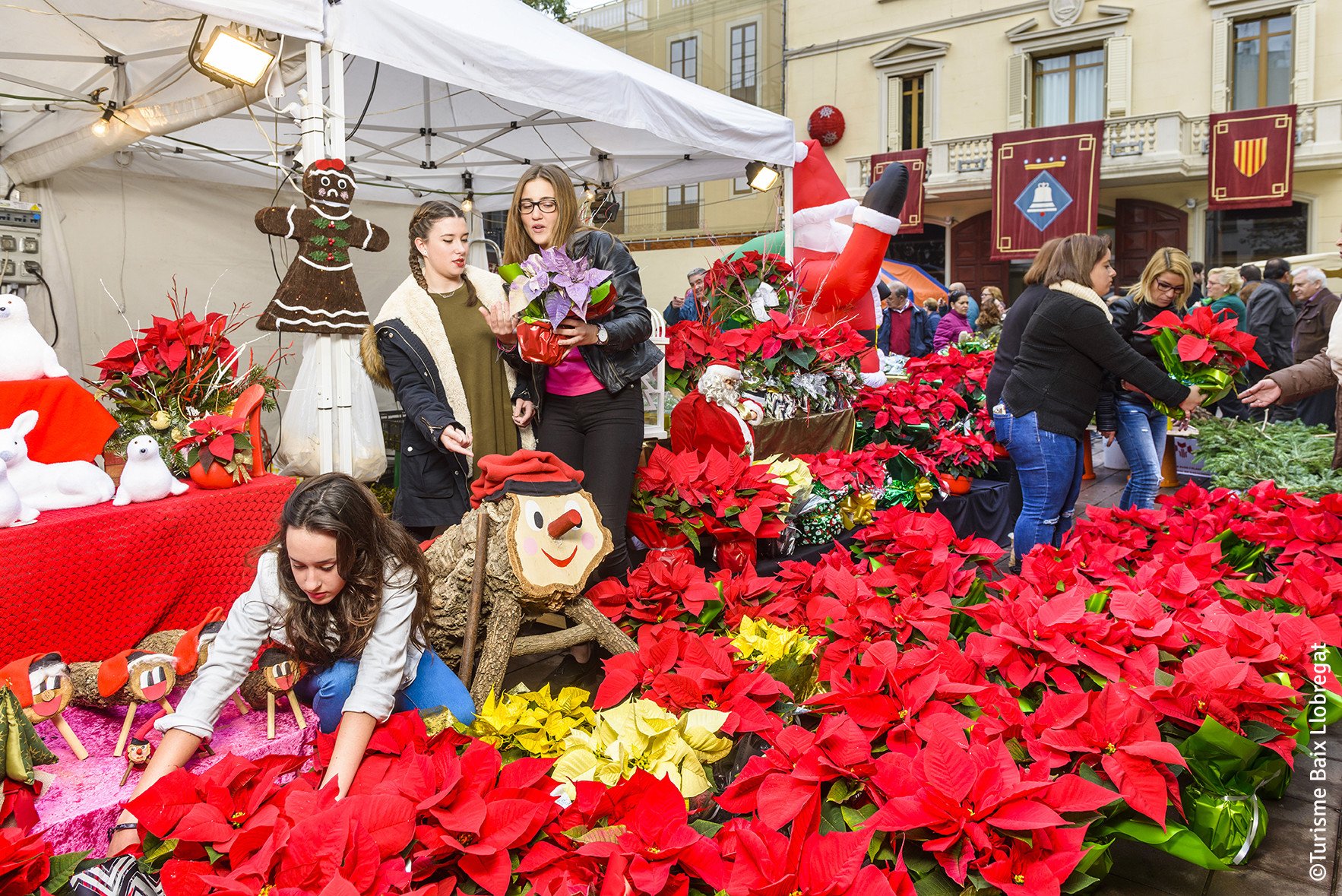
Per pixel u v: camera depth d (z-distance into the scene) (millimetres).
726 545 3133
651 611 2514
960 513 4609
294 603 1688
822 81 18328
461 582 2100
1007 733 1743
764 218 15898
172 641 2127
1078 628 1983
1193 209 15617
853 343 4289
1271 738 1780
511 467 2156
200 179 5805
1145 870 1852
